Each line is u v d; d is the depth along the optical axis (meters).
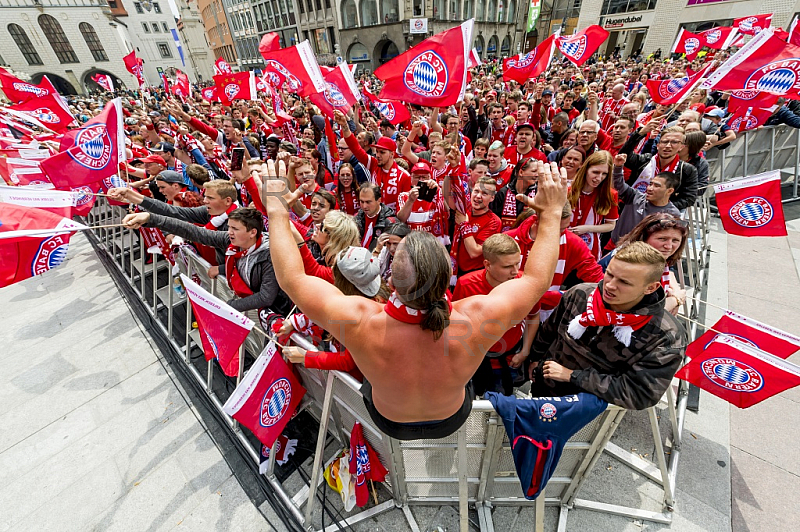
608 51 28.77
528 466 1.75
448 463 2.04
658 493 2.29
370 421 1.94
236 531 2.31
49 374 3.64
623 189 3.14
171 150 5.43
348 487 2.26
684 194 3.48
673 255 2.23
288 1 37.09
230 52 51.88
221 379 3.40
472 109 6.85
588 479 2.39
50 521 2.42
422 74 3.46
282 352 2.21
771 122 5.91
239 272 2.63
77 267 5.79
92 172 2.83
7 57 37.81
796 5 19.31
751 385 2.00
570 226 3.14
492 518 2.23
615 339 1.69
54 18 39.38
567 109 7.55
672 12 24.08
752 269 4.38
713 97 7.75
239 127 8.82
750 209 3.13
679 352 1.60
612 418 1.76
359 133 5.62
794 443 2.49
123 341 4.04
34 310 4.70
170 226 2.56
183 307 4.41
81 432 3.02
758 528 2.08
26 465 2.78
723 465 2.40
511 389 2.29
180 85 12.18
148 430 3.00
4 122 4.98
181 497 2.50
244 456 2.73
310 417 2.96
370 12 31.44
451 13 31.88
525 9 39.69
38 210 2.06
